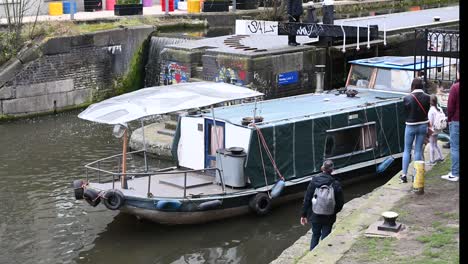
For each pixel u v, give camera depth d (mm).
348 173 23250
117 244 19172
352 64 27375
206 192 20438
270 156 21109
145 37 38219
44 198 22781
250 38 36844
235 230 20000
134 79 38000
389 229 13336
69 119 33812
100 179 23219
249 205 20641
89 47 35719
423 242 12734
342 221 14375
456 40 23047
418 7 59719
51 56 34250
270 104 24281
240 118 21812
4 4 36844
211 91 21453
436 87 22891
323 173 14633
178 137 22844
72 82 35250
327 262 12297
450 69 23859
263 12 47812
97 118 20016
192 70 33656
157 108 20094
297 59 32594
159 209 19594
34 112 34125
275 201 21547
